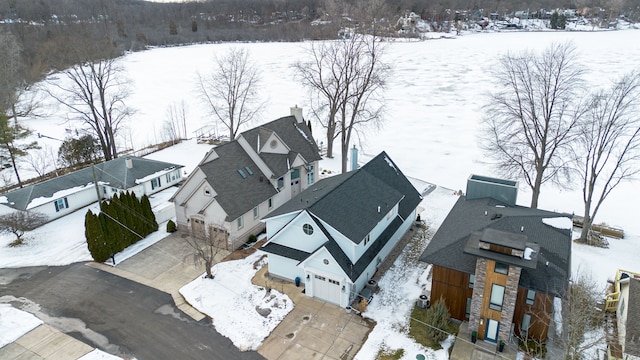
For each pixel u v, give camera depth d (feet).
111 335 75.61
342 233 80.02
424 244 103.35
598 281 86.94
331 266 79.87
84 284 90.17
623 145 164.04
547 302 68.39
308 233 83.71
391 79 305.73
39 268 96.43
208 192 100.89
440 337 72.33
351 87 189.06
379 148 180.55
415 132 199.62
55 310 82.17
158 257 99.66
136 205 105.40
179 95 266.77
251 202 104.73
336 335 74.95
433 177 149.59
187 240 100.99
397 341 73.20
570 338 66.33
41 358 70.38
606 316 77.41
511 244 65.82
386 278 90.63
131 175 128.67
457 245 77.46
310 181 130.21
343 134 144.66
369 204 92.07
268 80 298.97
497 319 69.92
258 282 89.40
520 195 135.33
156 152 173.17
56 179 123.75
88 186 126.31
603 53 359.05
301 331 76.07
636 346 62.44
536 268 65.21
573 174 145.38
